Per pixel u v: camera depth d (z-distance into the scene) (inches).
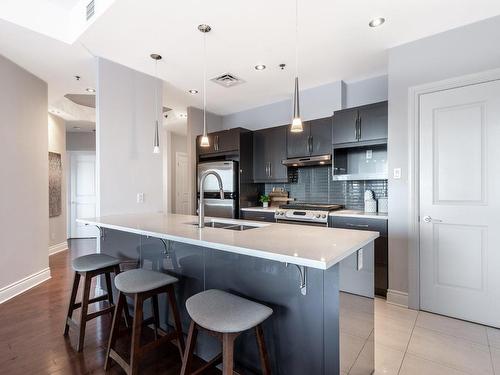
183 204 275.7
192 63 121.5
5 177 111.7
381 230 113.3
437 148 98.2
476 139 91.4
